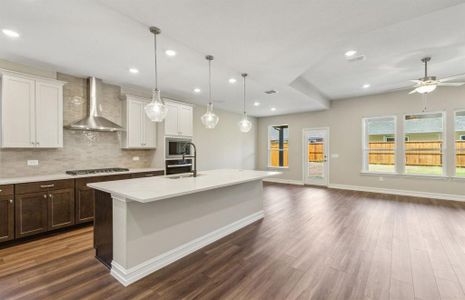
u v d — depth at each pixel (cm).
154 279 220
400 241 304
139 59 327
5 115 311
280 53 296
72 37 262
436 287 205
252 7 200
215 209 316
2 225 286
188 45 275
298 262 251
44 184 321
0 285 208
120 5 196
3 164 334
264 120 874
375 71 436
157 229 242
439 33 291
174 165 505
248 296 194
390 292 198
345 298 191
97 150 439
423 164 572
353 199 548
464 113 525
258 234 333
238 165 802
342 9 204
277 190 669
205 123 364
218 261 255
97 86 410
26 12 213
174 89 484
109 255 238
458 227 356
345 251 276
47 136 350
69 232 341
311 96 551
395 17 216
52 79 355
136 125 469
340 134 689
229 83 438
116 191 224
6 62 328
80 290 202
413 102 572
